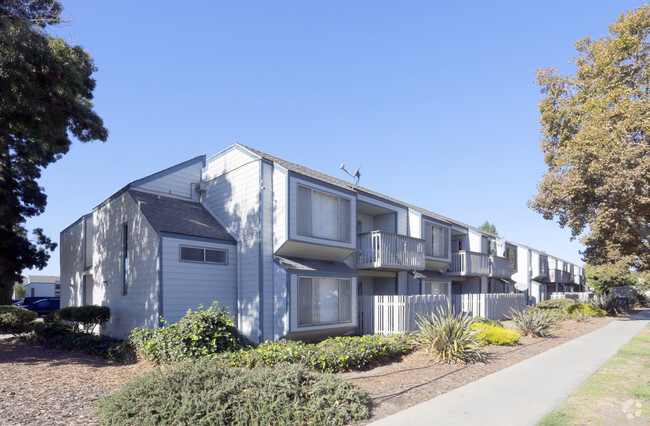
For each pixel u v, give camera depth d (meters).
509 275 30.36
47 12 12.32
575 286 55.78
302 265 14.01
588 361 10.95
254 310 13.70
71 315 15.02
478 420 6.21
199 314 10.50
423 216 21.00
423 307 15.92
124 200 15.38
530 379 8.89
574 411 6.59
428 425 5.98
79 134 13.55
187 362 7.86
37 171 19.97
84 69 12.09
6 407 6.56
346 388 6.79
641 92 18.53
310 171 18.31
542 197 22.06
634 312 32.88
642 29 19.22
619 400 7.25
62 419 6.02
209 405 5.60
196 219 15.07
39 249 22.27
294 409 5.85
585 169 18.78
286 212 13.72
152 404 5.66
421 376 9.06
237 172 15.32
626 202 18.06
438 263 22.36
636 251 26.00
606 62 19.69
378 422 6.08
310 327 13.70
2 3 11.65
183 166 16.55
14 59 10.14
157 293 12.66
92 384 8.16
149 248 13.32
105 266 16.33
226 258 14.41
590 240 25.77
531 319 15.68
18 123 11.91
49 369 9.74
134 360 10.53
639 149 16.84
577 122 20.61
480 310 20.05
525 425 6.02
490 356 11.46
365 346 10.06
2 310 16.80
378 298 15.70
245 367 8.44
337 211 15.61
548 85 22.56
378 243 17.19
